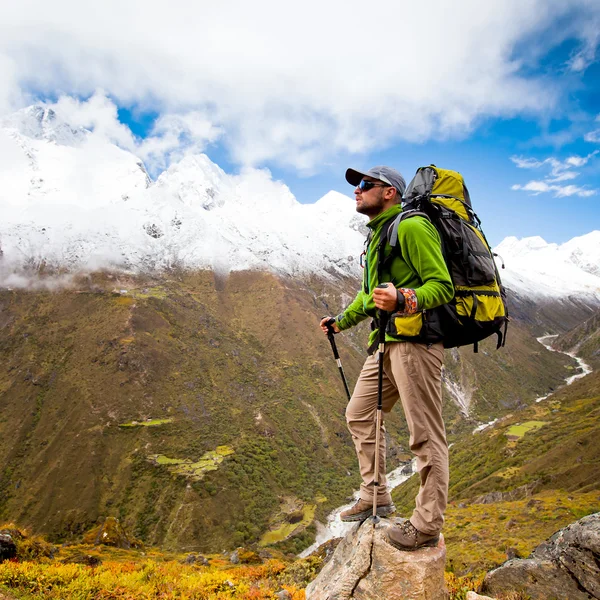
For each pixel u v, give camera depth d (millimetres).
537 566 6953
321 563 13211
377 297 3312
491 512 52438
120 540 38281
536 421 134250
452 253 3570
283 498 133625
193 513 116375
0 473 139500
